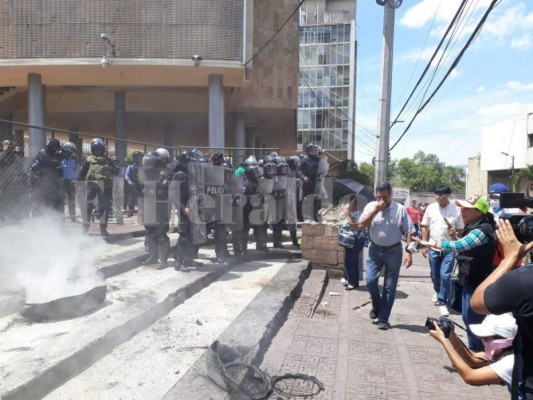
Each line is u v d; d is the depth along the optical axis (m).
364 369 4.14
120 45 12.44
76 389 3.11
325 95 62.75
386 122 9.51
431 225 6.55
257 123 21.56
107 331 3.77
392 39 9.42
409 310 6.43
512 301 1.97
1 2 12.12
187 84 14.34
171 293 5.07
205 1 12.61
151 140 27.75
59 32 12.24
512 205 3.68
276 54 17.09
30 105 12.98
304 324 5.38
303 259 8.40
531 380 2.00
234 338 4.22
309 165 9.20
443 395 3.67
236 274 6.90
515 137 37.06
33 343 3.52
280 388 3.61
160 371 3.49
